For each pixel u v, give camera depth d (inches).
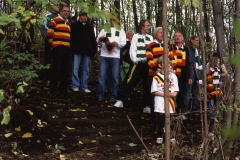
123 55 287.7
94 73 399.5
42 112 214.7
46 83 278.1
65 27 249.4
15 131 191.5
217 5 115.6
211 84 224.4
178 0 358.9
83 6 125.5
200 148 129.9
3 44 145.7
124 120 233.0
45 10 144.7
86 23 266.2
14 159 161.2
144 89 248.5
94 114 233.5
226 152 116.7
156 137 204.2
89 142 193.6
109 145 200.1
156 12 453.1
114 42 255.1
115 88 264.1
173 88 193.3
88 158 175.5
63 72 253.1
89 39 267.0
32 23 144.7
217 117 120.5
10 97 189.3
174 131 145.6
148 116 247.3
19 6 127.6
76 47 263.4
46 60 277.9
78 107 238.1
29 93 233.0
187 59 244.2
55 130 203.8
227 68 117.8
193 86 259.0
